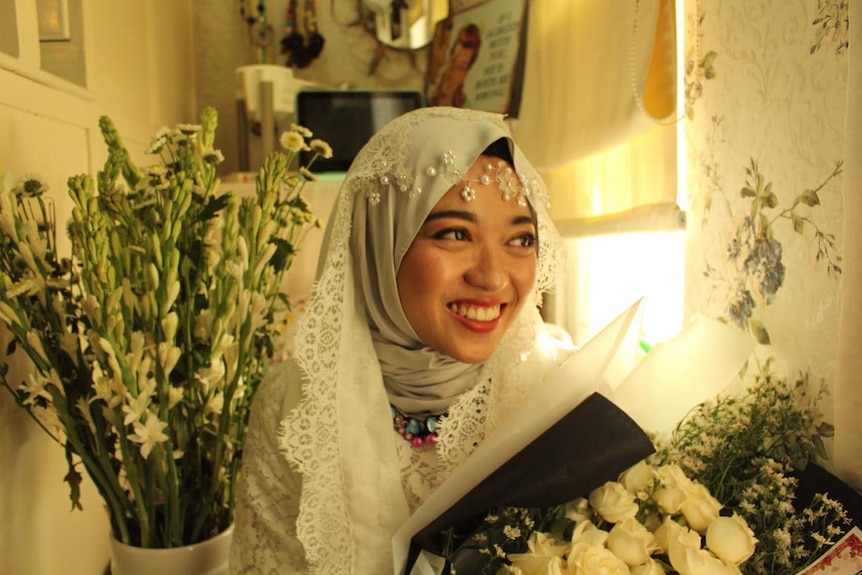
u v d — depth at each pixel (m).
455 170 0.77
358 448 0.82
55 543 1.08
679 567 0.59
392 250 0.81
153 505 0.95
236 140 2.22
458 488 0.73
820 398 0.74
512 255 0.82
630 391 0.79
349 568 0.80
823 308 0.73
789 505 0.65
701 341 0.79
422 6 2.15
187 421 0.99
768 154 0.82
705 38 0.97
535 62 1.59
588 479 0.67
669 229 1.08
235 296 0.92
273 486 0.85
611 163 1.39
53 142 1.09
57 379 0.84
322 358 0.79
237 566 0.86
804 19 0.74
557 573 0.59
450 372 0.87
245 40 2.19
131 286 0.89
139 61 1.61
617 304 1.52
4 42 0.97
